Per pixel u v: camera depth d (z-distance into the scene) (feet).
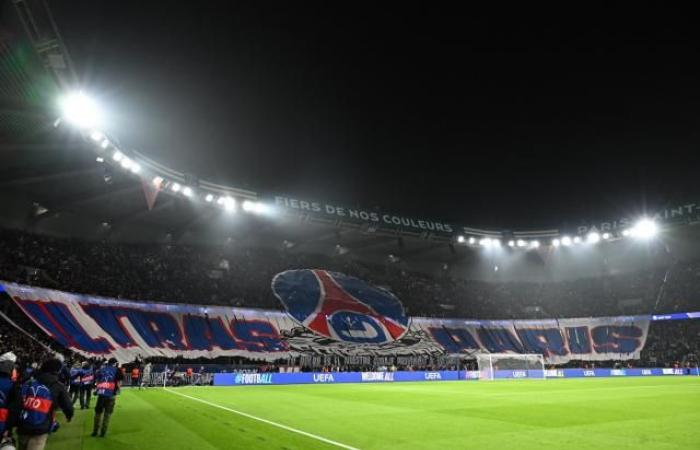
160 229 160.56
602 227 189.67
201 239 171.12
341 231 179.32
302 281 173.17
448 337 175.32
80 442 35.70
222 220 165.37
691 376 146.00
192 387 102.32
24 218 126.72
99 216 144.05
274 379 116.47
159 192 135.33
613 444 33.32
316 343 148.56
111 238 149.28
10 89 82.02
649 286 196.34
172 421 46.68
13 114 88.07
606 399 68.85
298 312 157.07
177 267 153.28
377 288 187.01
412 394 81.00
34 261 119.75
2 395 21.06
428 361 158.92
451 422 45.52
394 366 145.79
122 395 78.43
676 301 182.29
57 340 102.42
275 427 42.50
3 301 103.55
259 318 148.15
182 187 135.13
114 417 49.88
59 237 136.05
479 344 177.68
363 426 43.04
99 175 116.67
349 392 86.33
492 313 197.57
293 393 84.12
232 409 57.36
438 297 198.08
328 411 55.31
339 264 193.77
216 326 138.21
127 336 118.83
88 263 132.57
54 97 86.94
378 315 170.81
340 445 33.88
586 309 198.39
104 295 126.11
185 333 130.82
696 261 195.31
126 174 117.60
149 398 72.95
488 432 39.34
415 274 211.41
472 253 211.82
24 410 21.74
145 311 130.11
